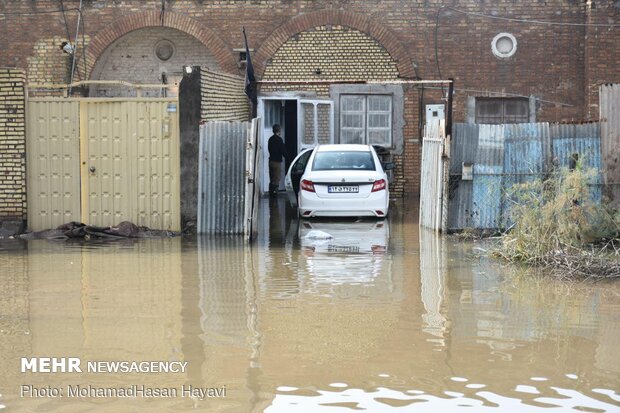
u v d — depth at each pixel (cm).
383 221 1903
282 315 960
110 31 2597
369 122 2605
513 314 970
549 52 2562
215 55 2598
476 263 1323
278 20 2595
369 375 743
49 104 1712
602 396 691
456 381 728
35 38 2591
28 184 1717
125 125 1709
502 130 1638
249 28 2598
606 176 1597
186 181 1697
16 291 1098
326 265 1300
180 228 1705
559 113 2569
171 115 1702
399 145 2598
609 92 1598
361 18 2586
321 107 2577
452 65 2577
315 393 700
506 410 661
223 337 866
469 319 943
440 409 663
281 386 718
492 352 812
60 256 1400
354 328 902
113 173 1712
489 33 2567
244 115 2427
